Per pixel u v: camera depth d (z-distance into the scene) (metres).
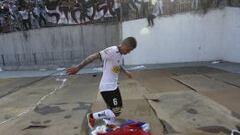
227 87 7.75
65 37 15.20
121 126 4.40
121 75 11.25
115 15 14.93
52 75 12.68
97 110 6.19
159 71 12.04
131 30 14.97
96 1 14.88
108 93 4.46
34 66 15.35
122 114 5.68
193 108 5.84
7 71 14.92
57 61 15.35
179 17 14.85
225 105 5.91
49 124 5.38
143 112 5.77
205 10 14.70
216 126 4.71
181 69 12.25
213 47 15.02
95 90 8.53
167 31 14.97
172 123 4.98
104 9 14.92
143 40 15.04
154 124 4.97
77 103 6.96
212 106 5.89
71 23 15.09
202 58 15.13
